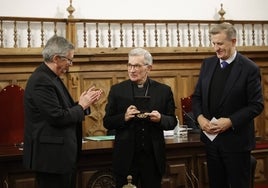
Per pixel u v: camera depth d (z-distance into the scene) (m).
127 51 6.82
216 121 2.82
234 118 2.79
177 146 3.70
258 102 2.83
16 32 6.56
